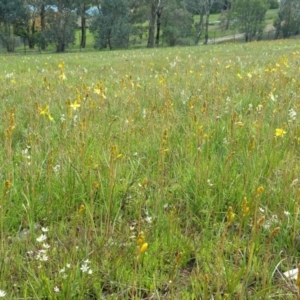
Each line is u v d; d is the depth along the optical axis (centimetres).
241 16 6234
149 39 5616
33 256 288
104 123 530
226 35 7300
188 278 282
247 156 414
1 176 384
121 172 405
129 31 5381
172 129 500
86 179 376
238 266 287
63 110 623
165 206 356
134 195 376
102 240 304
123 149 454
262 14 6206
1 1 5019
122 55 2392
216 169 404
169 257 300
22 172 399
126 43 5388
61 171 385
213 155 430
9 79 1053
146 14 5825
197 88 757
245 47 2895
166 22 5862
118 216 347
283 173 374
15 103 697
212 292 258
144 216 353
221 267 273
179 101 673
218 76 902
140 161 436
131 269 280
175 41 5850
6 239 307
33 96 722
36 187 371
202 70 1088
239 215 341
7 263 274
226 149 450
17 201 357
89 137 479
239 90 748
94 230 308
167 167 425
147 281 273
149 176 407
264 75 852
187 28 5959
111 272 277
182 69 1198
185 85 799
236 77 882
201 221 339
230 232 327
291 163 391
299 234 317
